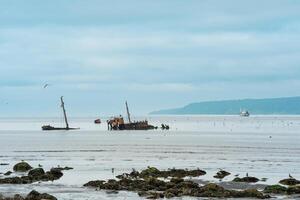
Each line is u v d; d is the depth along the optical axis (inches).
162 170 3676.2
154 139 7859.3
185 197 2524.6
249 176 3344.0
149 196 2536.9
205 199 2481.5
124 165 4124.0
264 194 2610.7
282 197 2551.7
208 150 5644.7
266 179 3225.9
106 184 2851.9
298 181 3002.0
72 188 2864.2
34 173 3348.9
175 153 5270.7
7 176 3422.7
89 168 3909.9
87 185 2950.3
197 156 4926.2
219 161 4434.1
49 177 3260.3
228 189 2797.7
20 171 3703.3
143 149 5812.0
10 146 6358.3
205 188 2652.6
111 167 3978.8
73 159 4675.2
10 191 2770.7
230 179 3223.4
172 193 2576.3
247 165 4099.4
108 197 2544.3
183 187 2736.2
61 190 2795.3
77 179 3257.9
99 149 5841.5
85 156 4977.9
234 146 6240.2
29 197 2413.9
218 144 6624.0
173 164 4188.0
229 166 4025.6
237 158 4702.3
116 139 7854.3
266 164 4178.2
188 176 3351.4
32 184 3038.9
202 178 3270.2
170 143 6855.3
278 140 7529.5
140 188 2780.5
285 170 3757.4
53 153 5334.6
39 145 6540.4
